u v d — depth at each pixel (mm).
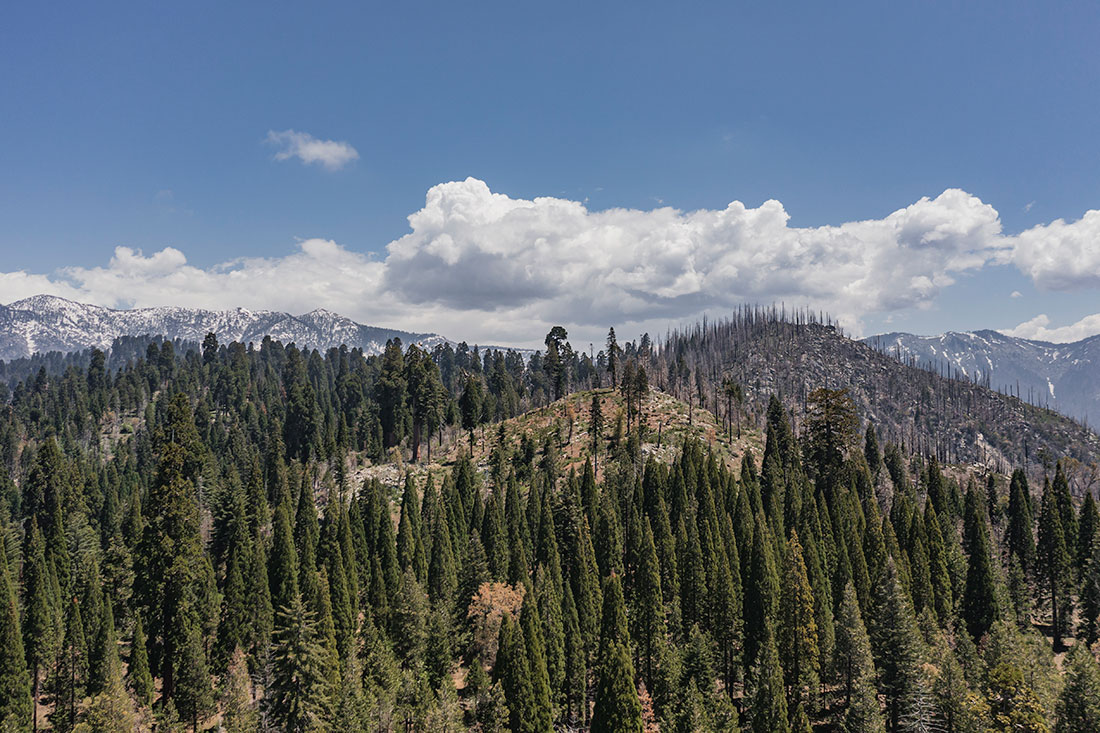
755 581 76875
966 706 61344
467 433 187625
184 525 74438
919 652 66250
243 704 65688
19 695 68938
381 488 134625
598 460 152125
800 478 114250
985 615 84812
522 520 109562
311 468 157250
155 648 74750
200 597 83812
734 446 166000
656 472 113688
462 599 89188
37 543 104875
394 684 67562
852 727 62250
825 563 90500
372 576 90750
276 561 93062
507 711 63750
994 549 102062
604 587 80375
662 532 97188
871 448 151375
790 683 71312
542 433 168875
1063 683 65688
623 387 182750
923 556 89062
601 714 60219
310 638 58688
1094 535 99438
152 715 67750
